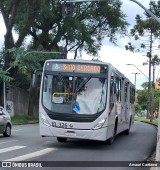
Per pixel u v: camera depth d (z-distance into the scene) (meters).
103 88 17.72
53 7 53.78
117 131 21.69
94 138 17.42
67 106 17.58
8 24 46.81
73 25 54.66
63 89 17.77
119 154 16.52
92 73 17.86
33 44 58.09
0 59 47.69
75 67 17.92
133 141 23.11
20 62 45.84
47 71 18.08
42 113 17.75
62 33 55.62
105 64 17.92
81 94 17.67
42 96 17.92
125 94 24.14
